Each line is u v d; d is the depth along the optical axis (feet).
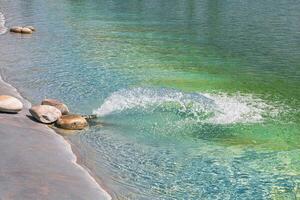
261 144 43.78
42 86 60.44
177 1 199.52
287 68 76.33
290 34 110.32
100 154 40.40
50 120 45.83
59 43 91.66
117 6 173.58
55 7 160.66
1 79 62.44
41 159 36.29
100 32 108.88
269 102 56.85
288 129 47.65
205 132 46.52
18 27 102.22
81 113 50.62
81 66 72.59
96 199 31.40
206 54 87.25
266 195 34.24
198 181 36.22
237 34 111.34
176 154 41.22
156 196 33.68
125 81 64.90
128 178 36.22
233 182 36.19
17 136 40.37
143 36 106.11
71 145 41.63
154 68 74.02
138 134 45.50
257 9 165.48
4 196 29.17
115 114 50.67
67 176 34.12
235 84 65.62
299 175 37.42
